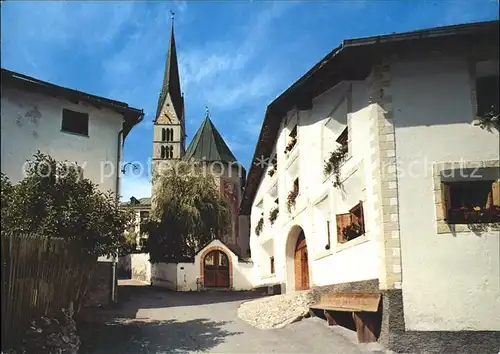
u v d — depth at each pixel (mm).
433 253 10789
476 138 11203
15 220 10859
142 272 35125
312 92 15602
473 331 10422
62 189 11953
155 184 32156
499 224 10719
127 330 12969
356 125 12945
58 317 10805
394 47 11398
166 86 69438
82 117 18250
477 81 11617
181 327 13680
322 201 15914
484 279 10586
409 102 11484
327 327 12992
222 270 28172
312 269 16781
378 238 11203
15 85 16281
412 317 10586
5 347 8539
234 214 46594
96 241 11977
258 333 12805
